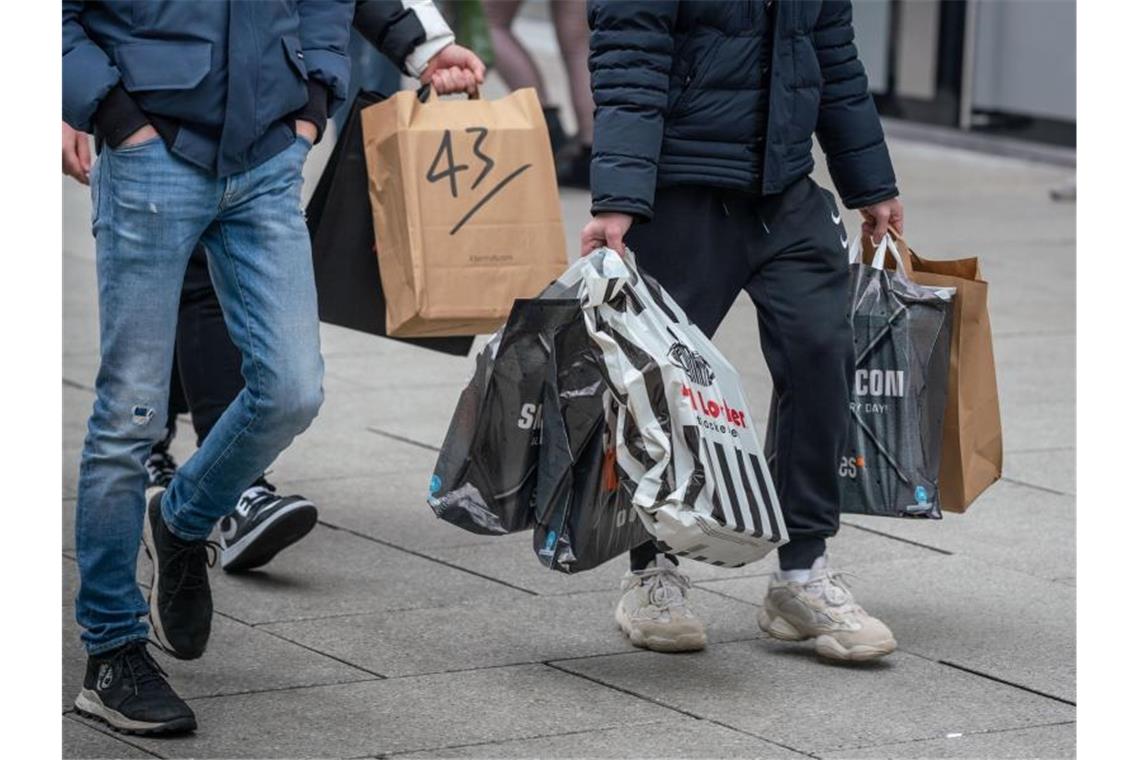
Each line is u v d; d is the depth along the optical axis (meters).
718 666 7.06
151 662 6.24
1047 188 20.06
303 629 7.38
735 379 6.77
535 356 6.60
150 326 5.92
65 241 16.55
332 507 9.22
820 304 7.00
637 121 6.68
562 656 7.14
